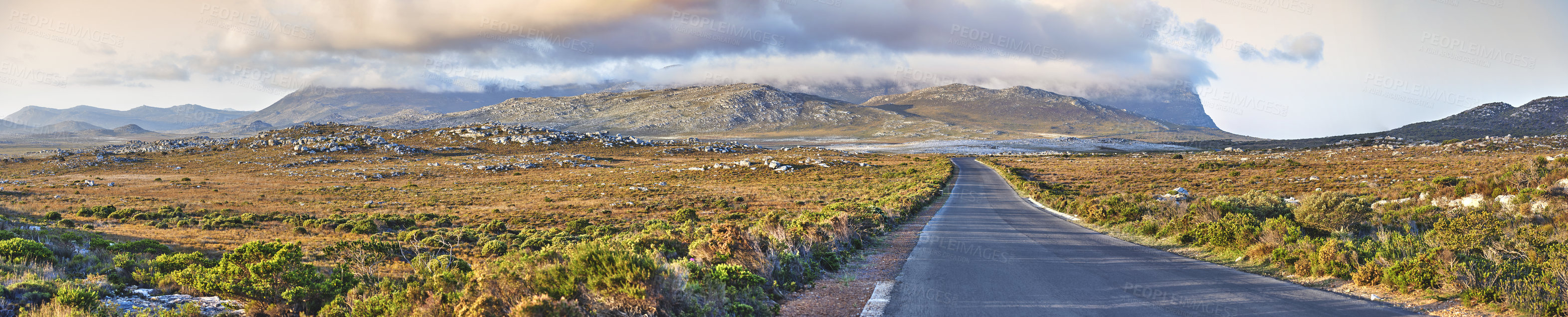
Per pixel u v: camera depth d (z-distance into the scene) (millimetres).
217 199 55156
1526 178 22641
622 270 6969
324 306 9133
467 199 57969
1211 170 67750
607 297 6957
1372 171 53406
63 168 99000
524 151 137750
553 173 95562
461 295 7402
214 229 30578
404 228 34781
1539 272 8508
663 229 21547
